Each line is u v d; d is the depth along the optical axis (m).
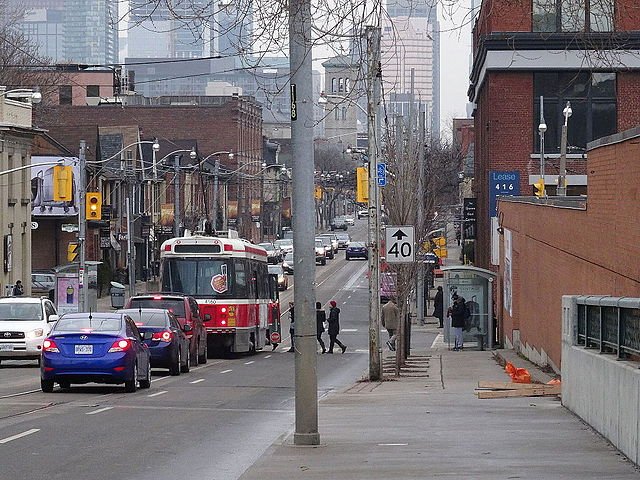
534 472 14.02
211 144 135.62
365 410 23.75
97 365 27.25
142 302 40.00
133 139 102.31
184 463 15.97
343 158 152.50
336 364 44.16
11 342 40.34
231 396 27.69
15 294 61.91
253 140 146.88
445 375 35.22
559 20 16.42
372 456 16.00
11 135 70.50
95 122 135.00
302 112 16.58
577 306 20.88
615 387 16.19
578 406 20.25
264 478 14.07
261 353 51.69
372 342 34.06
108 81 150.75
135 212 96.31
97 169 86.06
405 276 38.34
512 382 29.67
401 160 50.22
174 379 33.91
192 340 40.38
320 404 25.52
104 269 85.94
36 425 20.56
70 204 83.75
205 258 45.59
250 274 47.94
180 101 154.12
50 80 111.56
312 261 17.08
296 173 16.75
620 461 14.88
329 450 16.75
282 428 20.59
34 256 86.44
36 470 15.16
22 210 73.06
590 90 58.12
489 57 57.75
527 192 58.44
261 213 130.50
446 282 51.53
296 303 17.09
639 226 20.92
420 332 66.25
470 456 15.77
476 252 75.25
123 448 17.52
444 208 97.31
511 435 18.12
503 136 58.59
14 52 101.12
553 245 32.62
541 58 57.34
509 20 57.03
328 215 166.88
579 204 31.02
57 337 27.45
